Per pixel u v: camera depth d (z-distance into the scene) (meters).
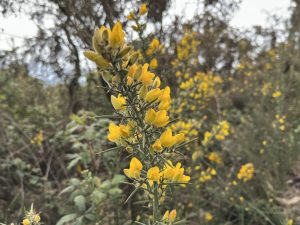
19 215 0.35
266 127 0.62
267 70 0.84
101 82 0.42
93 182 0.34
